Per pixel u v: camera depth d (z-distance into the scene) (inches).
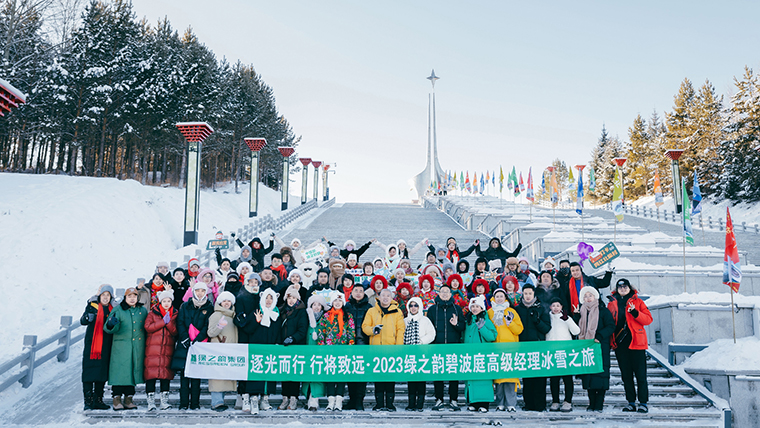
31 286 583.2
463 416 292.2
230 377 293.4
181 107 1604.3
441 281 354.6
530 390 304.8
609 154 2842.0
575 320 314.8
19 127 1432.1
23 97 347.6
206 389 331.0
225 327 300.7
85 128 1466.5
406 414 293.0
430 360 295.9
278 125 2348.7
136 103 1512.1
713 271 496.7
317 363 294.8
